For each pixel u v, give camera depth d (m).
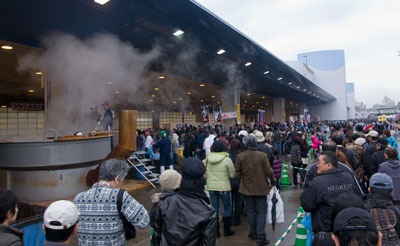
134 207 2.25
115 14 7.11
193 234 2.08
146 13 7.31
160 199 2.31
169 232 2.11
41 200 6.55
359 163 5.25
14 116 21.03
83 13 6.81
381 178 2.47
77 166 6.91
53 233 1.71
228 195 4.73
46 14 6.55
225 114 16.45
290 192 7.78
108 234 2.19
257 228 4.35
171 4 7.10
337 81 54.97
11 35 7.59
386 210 2.32
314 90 29.53
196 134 12.27
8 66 10.44
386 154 4.16
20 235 1.86
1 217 1.85
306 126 26.64
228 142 7.26
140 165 9.02
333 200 2.70
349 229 1.50
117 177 2.40
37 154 6.38
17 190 6.62
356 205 2.01
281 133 16.03
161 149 9.04
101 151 7.61
